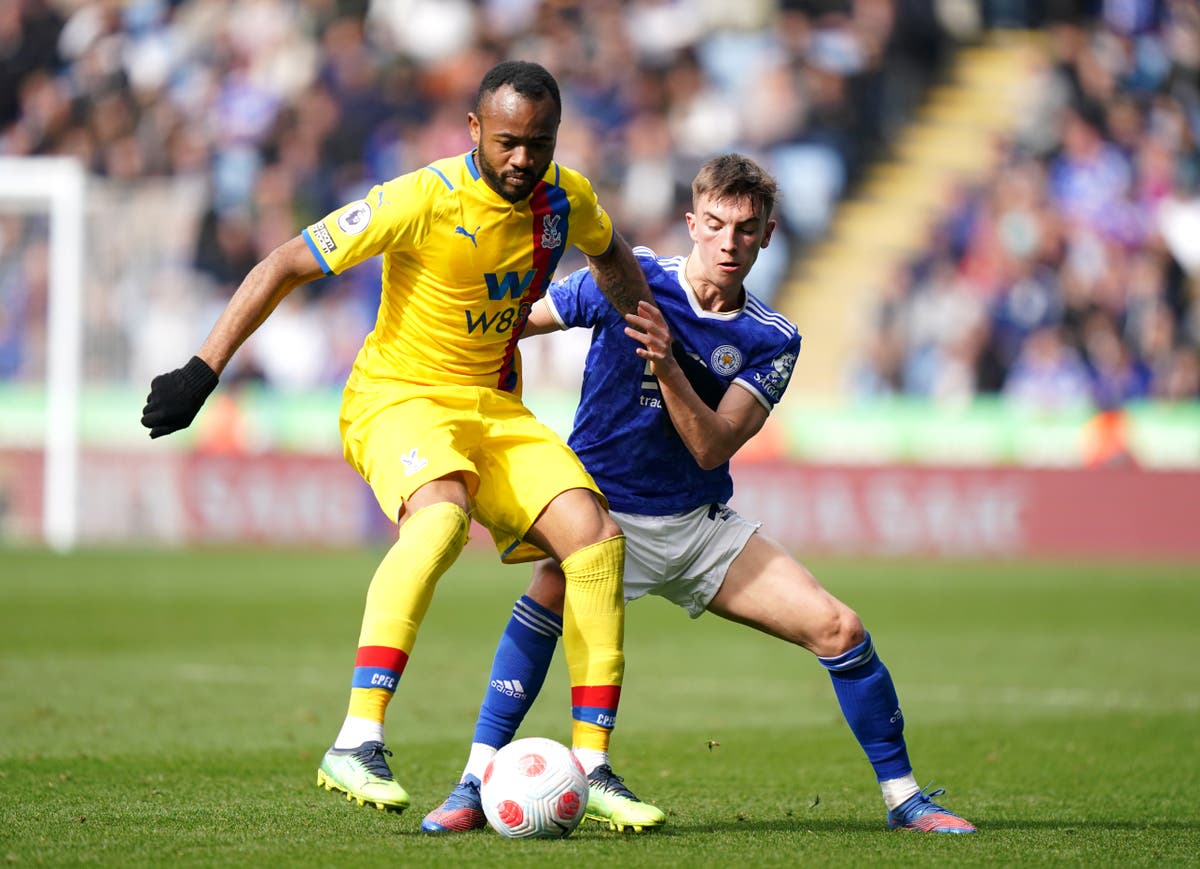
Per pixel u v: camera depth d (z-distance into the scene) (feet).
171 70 286.05
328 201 270.26
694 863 46.98
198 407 50.24
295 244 51.34
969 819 58.49
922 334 246.88
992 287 252.62
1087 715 92.73
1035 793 65.87
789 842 51.57
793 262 269.23
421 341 53.72
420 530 50.67
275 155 272.72
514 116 50.31
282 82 281.95
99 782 64.23
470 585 183.52
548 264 53.88
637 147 272.51
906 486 223.71
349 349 251.19
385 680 50.08
